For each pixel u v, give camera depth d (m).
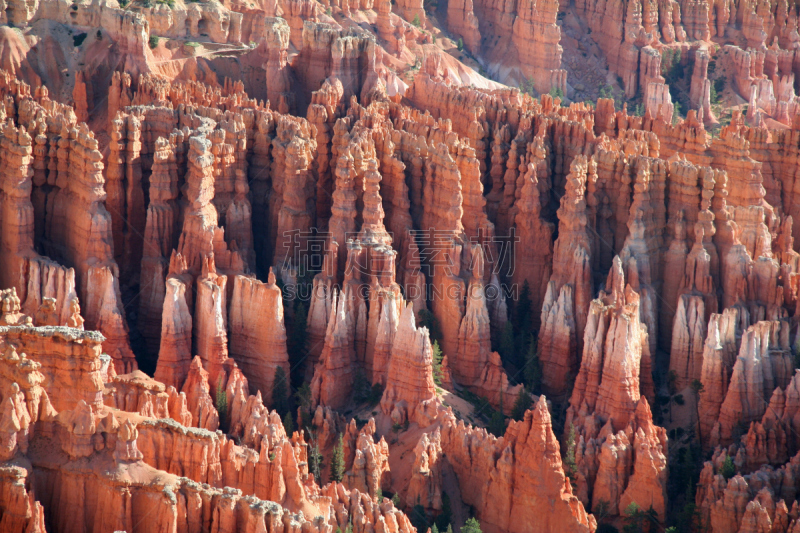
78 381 164.00
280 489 165.88
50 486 157.88
